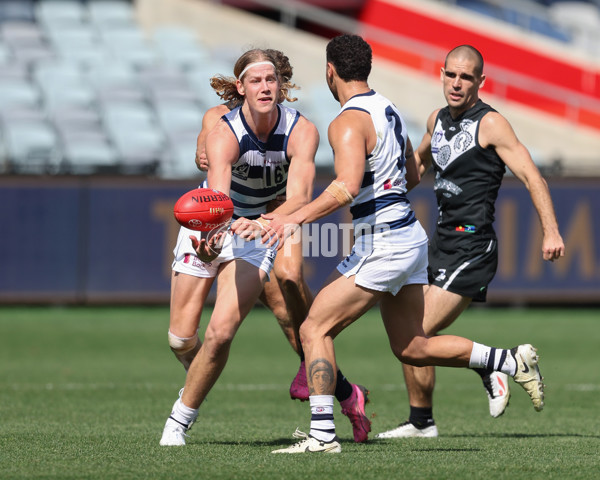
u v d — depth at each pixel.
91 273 52.34
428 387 22.31
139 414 25.84
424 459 17.70
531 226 53.78
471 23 83.62
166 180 52.59
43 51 73.12
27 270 51.97
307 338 18.56
